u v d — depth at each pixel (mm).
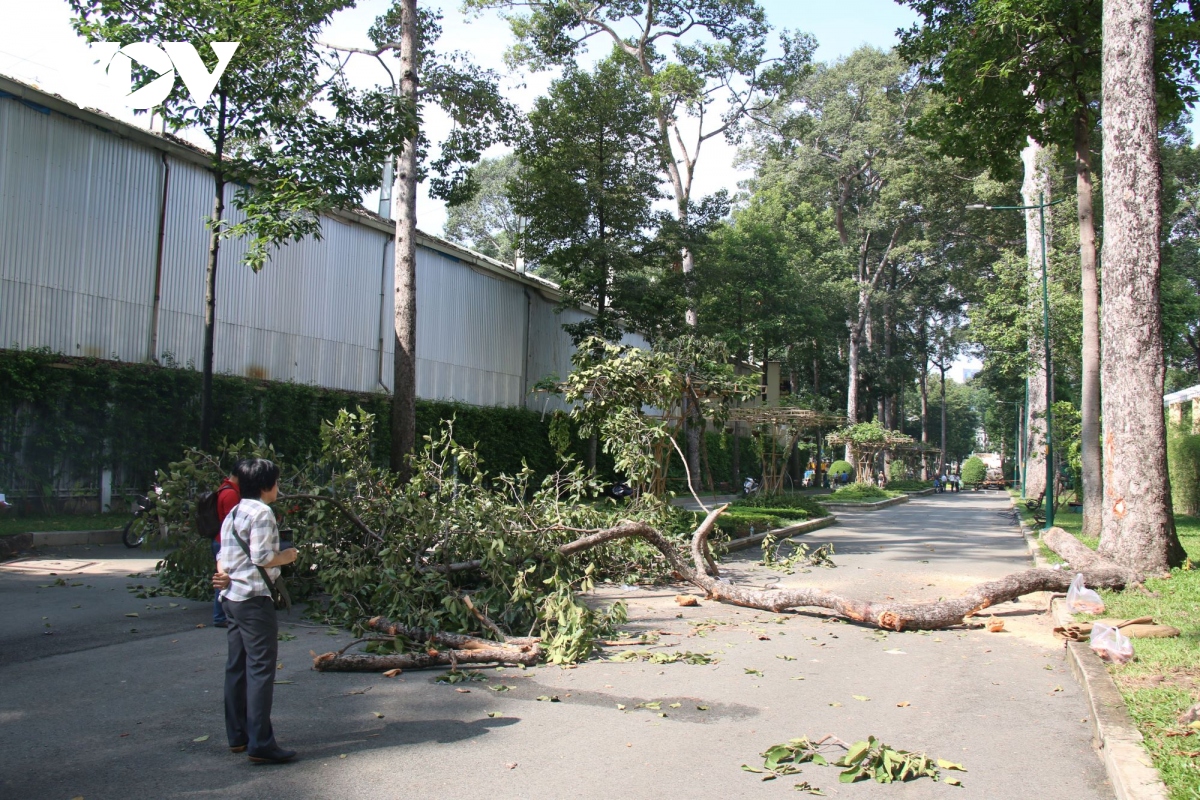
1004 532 23109
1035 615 9781
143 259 17188
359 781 4297
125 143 16859
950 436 104938
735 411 26797
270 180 15195
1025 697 6258
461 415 25453
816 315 42719
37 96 15102
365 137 16000
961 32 17812
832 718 5625
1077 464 30031
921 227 51938
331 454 9133
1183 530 18750
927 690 6422
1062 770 4707
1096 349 18578
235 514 4629
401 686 6160
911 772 4602
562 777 4418
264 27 14484
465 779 4355
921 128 19875
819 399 29750
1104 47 12133
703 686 6371
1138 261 11766
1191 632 7754
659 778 4441
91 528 14000
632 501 14141
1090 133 18281
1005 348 32125
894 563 14961
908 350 66125
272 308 20125
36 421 14969
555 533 9992
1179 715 5223
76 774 4285
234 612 4523
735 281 39062
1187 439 26469
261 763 4512
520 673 6703
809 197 49219
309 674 6410
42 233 15352
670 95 30906
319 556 8602
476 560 8875
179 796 4059
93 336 16219
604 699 5961
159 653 6785
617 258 27906
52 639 7125
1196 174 38375
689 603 10102
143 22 14125
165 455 16797
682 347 16562
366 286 23250
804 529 22094
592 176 28266
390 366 24047
